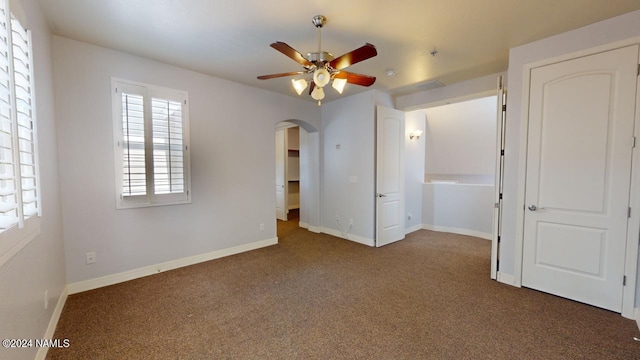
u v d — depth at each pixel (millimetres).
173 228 3432
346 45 2832
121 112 2986
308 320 2312
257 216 4328
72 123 2699
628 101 2279
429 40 2727
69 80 2672
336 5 2129
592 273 2502
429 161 7180
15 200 1424
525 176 2848
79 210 2770
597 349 1931
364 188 4590
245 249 4188
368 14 2258
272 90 4391
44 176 2094
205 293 2795
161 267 3344
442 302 2615
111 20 2342
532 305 2543
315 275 3273
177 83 3391
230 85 3914
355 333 2131
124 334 2100
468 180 7059
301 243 4648
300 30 2518
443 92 4242
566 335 2092
